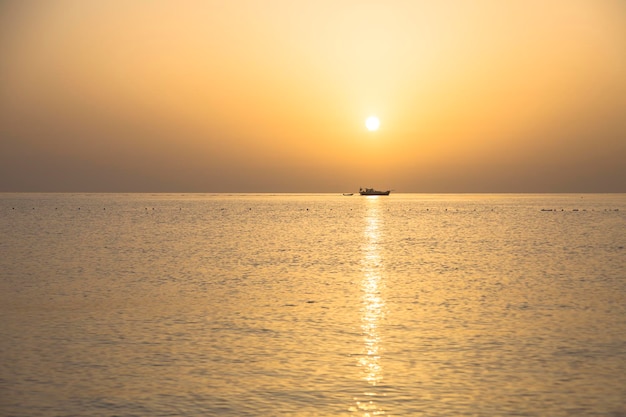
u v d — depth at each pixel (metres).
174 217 171.88
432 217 177.12
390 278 53.81
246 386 24.45
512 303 41.44
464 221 154.25
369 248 83.00
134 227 127.25
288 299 43.03
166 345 30.31
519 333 32.75
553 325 34.66
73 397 23.33
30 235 104.69
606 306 40.31
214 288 47.94
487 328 33.94
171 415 21.70
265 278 53.69
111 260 67.38
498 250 80.25
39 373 25.97
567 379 25.22
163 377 25.50
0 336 31.94
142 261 66.50
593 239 98.50
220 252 77.12
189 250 79.50
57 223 140.50
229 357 28.27
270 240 95.81
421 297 43.88
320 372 26.12
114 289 47.16
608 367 26.75
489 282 51.34
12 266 61.56
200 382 24.92
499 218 170.00
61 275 55.00
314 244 89.19
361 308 39.62
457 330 33.47
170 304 40.91
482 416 21.59
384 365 27.06
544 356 28.41
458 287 48.59
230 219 162.38
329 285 49.66
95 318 36.31
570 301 42.22
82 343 30.58
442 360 27.80
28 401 22.94
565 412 21.94
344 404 22.64
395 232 114.62
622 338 31.59
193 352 29.09
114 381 25.02
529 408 22.27
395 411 22.02
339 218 170.12
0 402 22.84
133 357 28.23
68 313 37.75
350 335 32.34
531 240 96.56
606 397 23.27
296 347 29.97
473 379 25.25
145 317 36.66
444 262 66.44
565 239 98.50
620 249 81.50
